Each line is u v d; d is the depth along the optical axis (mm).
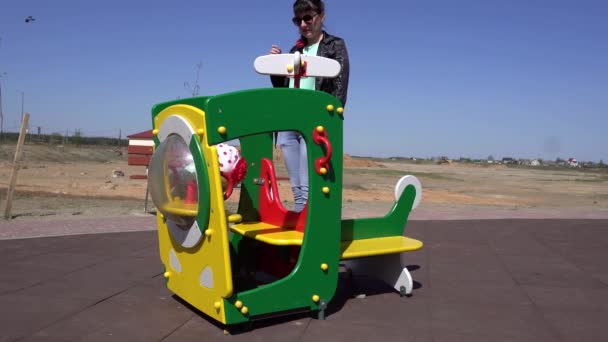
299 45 4305
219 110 3115
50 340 3084
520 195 22438
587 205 16734
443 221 8992
